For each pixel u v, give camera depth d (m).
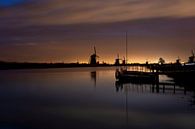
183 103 30.69
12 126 21.73
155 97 36.47
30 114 26.98
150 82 55.72
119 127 20.78
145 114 25.50
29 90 52.44
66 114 26.58
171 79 62.06
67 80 78.38
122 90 47.59
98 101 35.28
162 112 26.09
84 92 46.75
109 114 26.06
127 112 26.84
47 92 48.28
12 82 73.25
